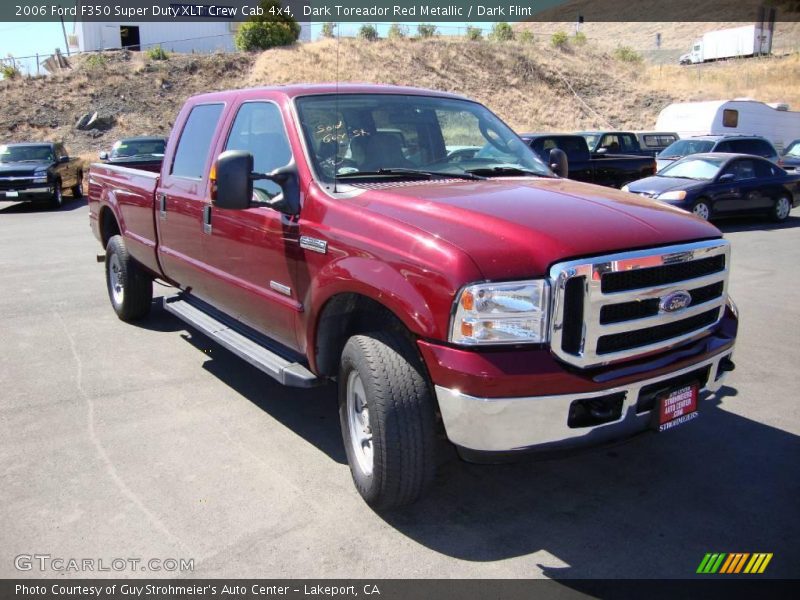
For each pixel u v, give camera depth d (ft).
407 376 10.76
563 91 133.80
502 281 9.83
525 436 10.02
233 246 15.07
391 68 127.44
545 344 10.04
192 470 13.30
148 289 22.65
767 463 13.58
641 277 10.62
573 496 12.45
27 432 14.90
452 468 13.50
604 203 11.94
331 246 11.94
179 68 115.44
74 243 40.96
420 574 10.27
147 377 18.21
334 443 14.47
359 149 13.96
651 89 140.15
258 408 16.26
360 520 11.65
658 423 10.97
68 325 23.03
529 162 15.60
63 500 12.25
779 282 29.25
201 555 10.71
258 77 114.73
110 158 62.44
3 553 10.78
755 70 156.76
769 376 18.19
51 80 108.06
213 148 16.26
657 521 11.62
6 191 58.70
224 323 16.85
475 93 126.21
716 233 11.99
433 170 14.42
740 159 47.39
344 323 12.66
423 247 10.42
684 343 11.43
